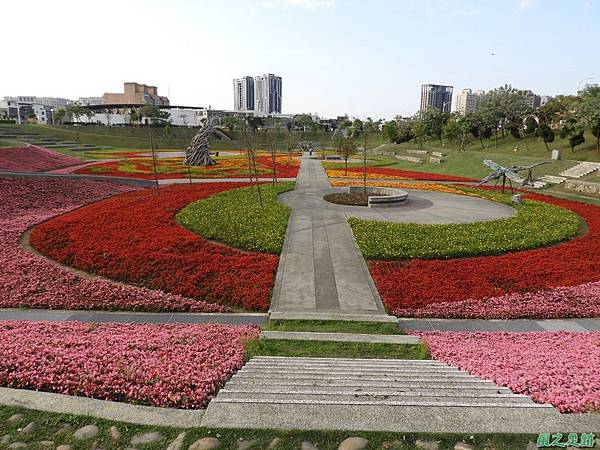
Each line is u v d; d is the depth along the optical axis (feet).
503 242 54.24
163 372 20.77
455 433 14.85
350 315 35.58
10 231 57.93
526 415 15.72
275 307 37.81
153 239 53.78
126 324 32.78
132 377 20.03
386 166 169.58
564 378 20.54
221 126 343.67
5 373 20.07
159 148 245.04
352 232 59.62
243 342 28.37
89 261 46.19
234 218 64.85
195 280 42.01
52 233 56.39
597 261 48.60
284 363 24.45
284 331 32.17
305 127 378.94
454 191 98.53
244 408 15.96
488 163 94.89
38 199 78.33
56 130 268.41
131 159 170.50
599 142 142.20
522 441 14.62
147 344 25.73
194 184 104.17
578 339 30.91
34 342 24.81
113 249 49.75
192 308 37.24
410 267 46.11
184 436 14.96
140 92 513.45
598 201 91.97
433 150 215.10
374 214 71.92
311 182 114.73
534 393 18.51
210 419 15.52
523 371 21.95
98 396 18.80
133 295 38.75
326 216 70.08
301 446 14.33
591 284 42.04
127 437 15.38
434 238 55.26
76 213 69.26
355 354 28.30
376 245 51.98
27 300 37.68
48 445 14.94
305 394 17.33
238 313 37.01
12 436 15.43
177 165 149.38
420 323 35.68
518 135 196.95
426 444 14.42
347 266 47.32
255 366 23.62
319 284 42.65
